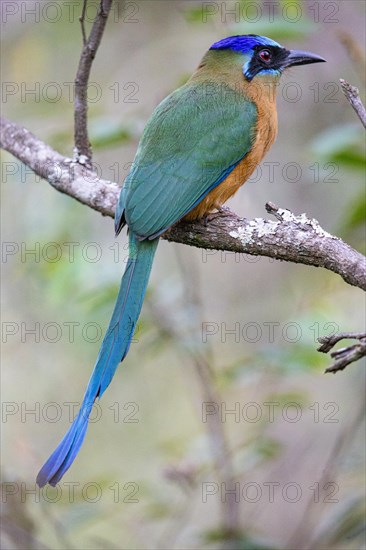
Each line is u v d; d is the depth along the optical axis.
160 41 14.86
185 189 9.36
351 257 8.00
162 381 14.67
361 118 7.94
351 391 13.03
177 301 11.62
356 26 13.79
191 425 14.32
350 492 11.77
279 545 10.73
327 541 10.44
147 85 14.69
